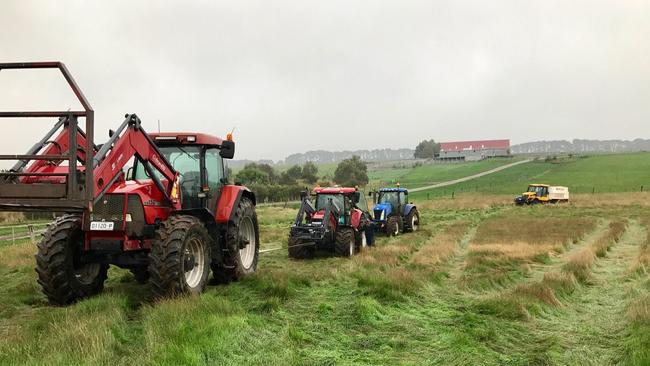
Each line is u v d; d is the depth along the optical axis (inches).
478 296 309.0
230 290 294.7
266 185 2165.4
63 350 170.7
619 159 3646.7
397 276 338.3
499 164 3907.5
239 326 205.9
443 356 189.2
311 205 514.9
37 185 215.2
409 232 767.7
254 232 361.4
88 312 225.1
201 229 271.9
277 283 301.4
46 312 240.7
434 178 3336.6
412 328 227.6
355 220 522.9
